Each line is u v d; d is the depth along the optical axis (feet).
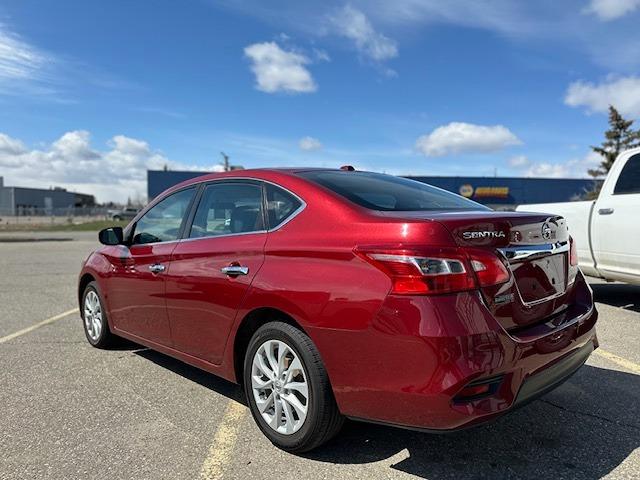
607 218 20.89
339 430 9.68
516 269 9.11
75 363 15.70
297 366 9.73
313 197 10.32
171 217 13.82
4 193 313.32
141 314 14.25
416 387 8.05
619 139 135.54
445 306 8.04
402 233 8.46
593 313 10.93
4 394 13.11
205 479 9.09
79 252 57.41
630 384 13.39
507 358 8.24
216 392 13.29
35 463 9.64
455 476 9.13
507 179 165.58
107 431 10.99
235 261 10.96
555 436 10.55
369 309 8.48
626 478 8.98
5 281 33.53
